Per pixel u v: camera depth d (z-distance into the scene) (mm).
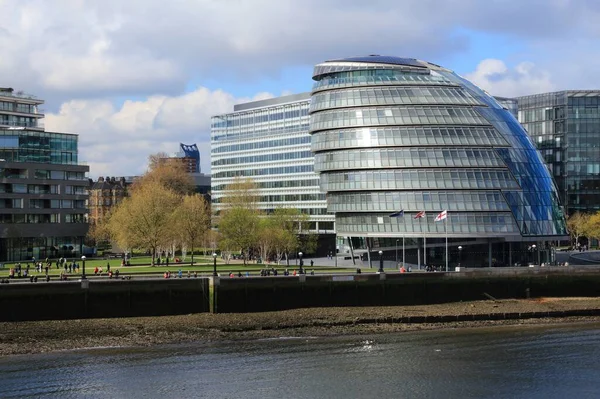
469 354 93562
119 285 109812
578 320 118500
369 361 89438
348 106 174625
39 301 106312
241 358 90375
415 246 167750
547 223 170375
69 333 100938
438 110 171625
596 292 138125
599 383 81125
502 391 78188
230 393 76500
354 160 171250
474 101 175125
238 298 115250
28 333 100188
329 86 179250
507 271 134250
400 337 103875
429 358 91250
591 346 98562
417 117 170500
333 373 84062
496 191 167250
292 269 148375
